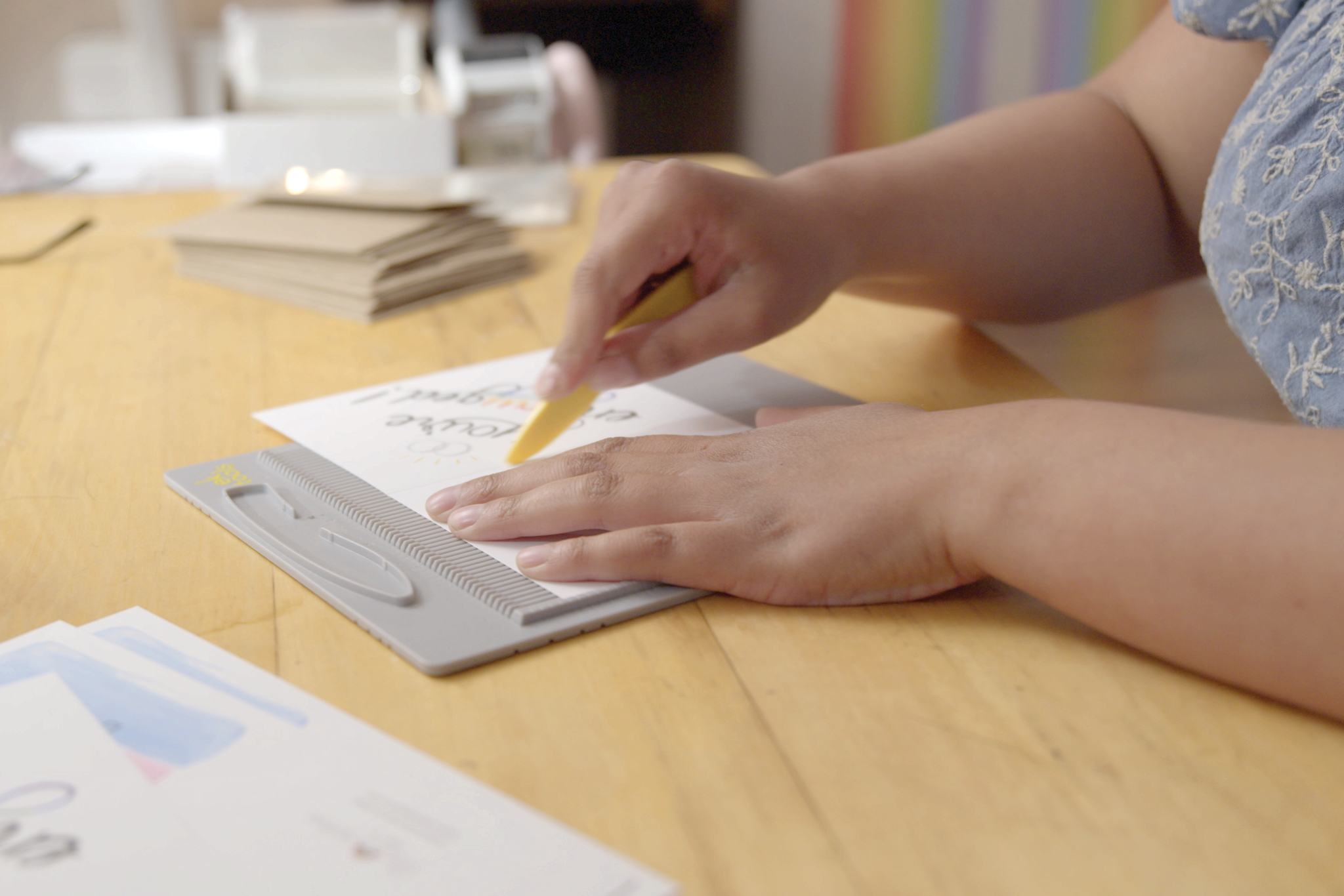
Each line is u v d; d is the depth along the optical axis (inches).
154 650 14.3
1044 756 12.6
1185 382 26.9
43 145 50.8
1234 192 19.6
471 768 12.5
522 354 27.5
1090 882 10.9
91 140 51.2
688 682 14.1
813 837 11.4
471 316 31.0
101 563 17.1
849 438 17.0
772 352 26.8
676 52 98.0
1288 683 13.1
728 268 22.8
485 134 50.3
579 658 14.6
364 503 18.6
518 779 12.3
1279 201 18.4
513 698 13.8
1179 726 13.1
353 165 46.4
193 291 33.4
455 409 23.4
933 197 25.5
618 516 16.8
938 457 15.8
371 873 10.5
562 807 11.9
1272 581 12.9
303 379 25.8
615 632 15.3
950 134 27.3
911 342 27.4
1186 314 31.9
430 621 15.1
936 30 83.3
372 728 12.7
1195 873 10.9
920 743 12.9
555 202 42.2
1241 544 13.1
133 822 11.1
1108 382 27.2
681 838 11.4
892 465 16.1
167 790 11.6
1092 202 26.9
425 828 11.1
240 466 20.5
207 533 18.1
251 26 48.9
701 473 16.9
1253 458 13.7
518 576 16.2
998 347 27.0
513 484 17.8
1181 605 13.6
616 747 12.8
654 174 22.6
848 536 15.7
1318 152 17.8
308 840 10.9
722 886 10.8
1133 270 28.0
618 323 21.7
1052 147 27.0
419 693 13.8
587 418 22.4
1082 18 70.5
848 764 12.5
